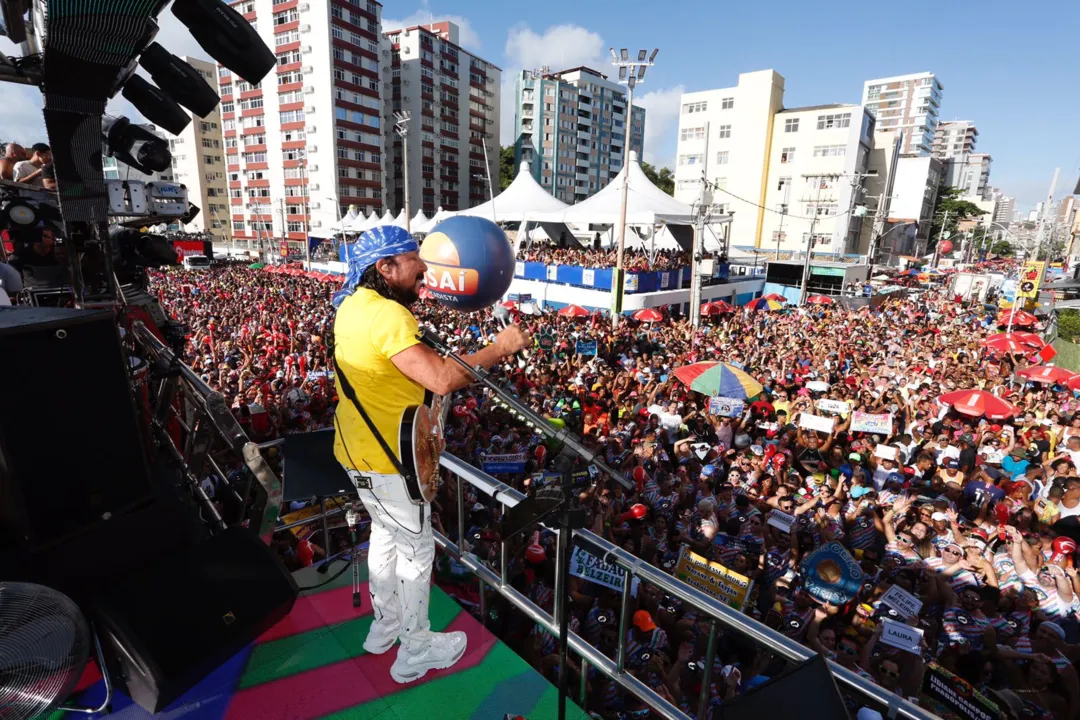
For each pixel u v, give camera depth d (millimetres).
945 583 5617
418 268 1999
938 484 7879
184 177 75312
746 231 60625
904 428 10906
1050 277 48500
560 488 1994
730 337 19359
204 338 16062
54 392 1934
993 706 3785
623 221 20844
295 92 65938
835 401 10625
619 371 14609
